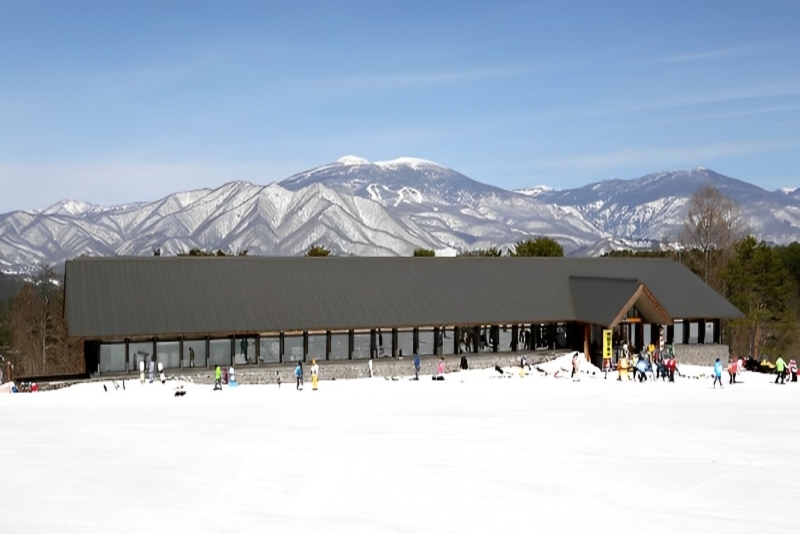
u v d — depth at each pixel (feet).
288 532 41.65
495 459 62.18
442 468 58.75
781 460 61.62
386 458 62.59
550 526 43.55
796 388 123.44
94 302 139.23
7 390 124.16
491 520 44.60
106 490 51.29
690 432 75.56
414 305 156.15
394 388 126.82
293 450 66.39
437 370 151.12
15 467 58.90
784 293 257.96
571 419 85.20
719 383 127.85
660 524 43.96
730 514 46.14
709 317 164.55
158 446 68.59
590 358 161.38
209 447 68.03
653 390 120.78
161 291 145.69
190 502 48.19
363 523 43.68
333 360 147.43
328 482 54.03
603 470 57.98
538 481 54.44
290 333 145.89
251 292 150.82
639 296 154.51
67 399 113.91
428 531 42.29
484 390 122.42
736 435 73.67
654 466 59.41
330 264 165.68
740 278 251.39
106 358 135.95
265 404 104.06
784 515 45.91
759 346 262.06
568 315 161.58
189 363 140.26
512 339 161.07
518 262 179.93
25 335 261.44
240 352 142.92
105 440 72.13
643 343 162.50
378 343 151.43
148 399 113.50
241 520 44.01
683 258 277.44
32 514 44.65
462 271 172.24
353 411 94.27
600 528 43.16
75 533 40.73
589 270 179.73
